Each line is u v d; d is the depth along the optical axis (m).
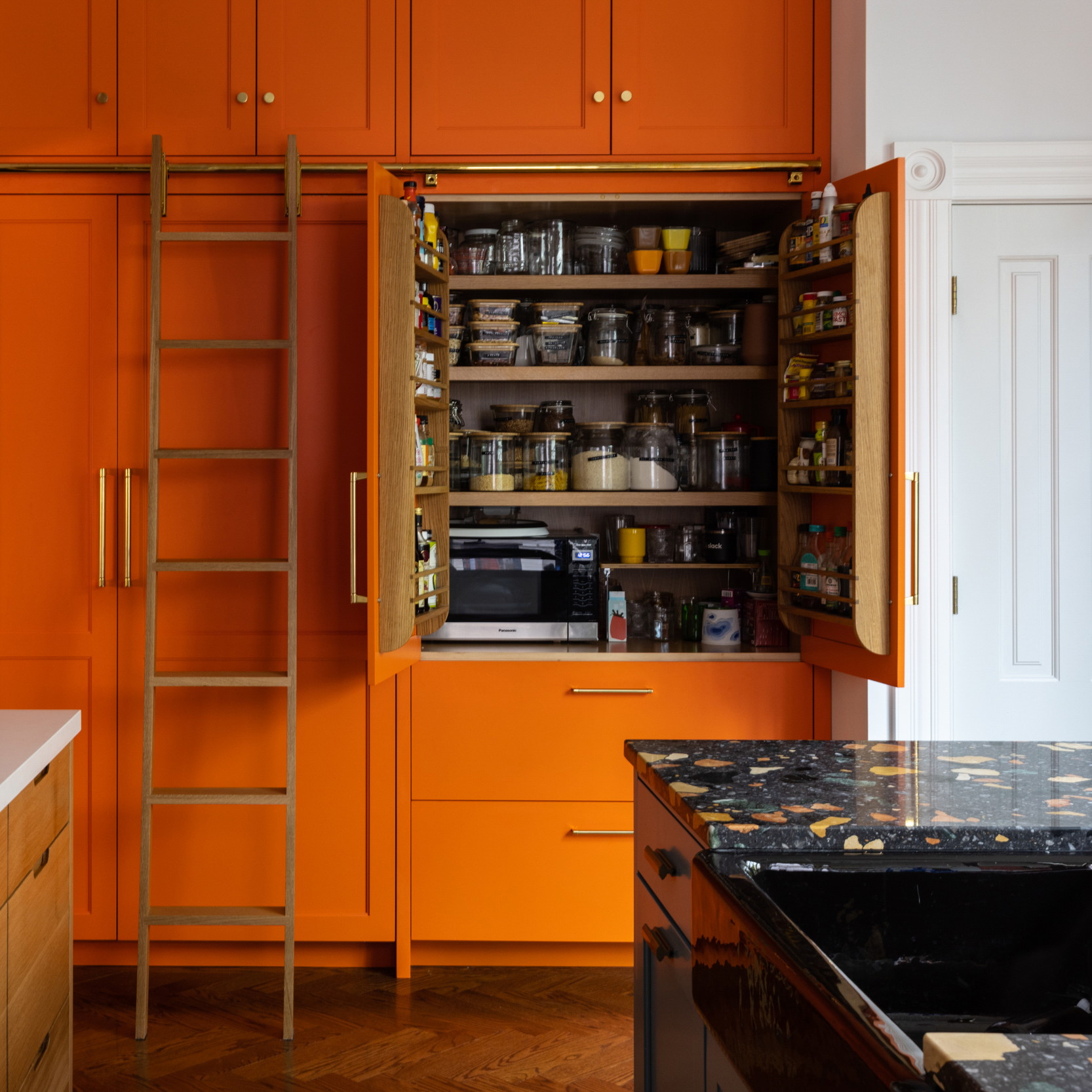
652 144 2.83
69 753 1.86
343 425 2.79
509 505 2.89
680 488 3.10
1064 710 2.77
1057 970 1.14
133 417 2.80
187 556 2.81
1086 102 2.70
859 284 2.46
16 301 2.79
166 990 2.74
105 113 2.78
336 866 2.83
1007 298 2.75
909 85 2.68
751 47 2.84
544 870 2.82
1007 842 1.19
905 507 2.71
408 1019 2.58
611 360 2.96
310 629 2.80
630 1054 2.42
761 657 2.85
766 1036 0.91
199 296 2.79
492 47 2.81
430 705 2.82
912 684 2.71
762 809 1.27
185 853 2.81
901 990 1.13
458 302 3.04
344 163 2.79
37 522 2.81
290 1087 2.26
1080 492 2.76
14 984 1.55
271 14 2.78
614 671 2.83
